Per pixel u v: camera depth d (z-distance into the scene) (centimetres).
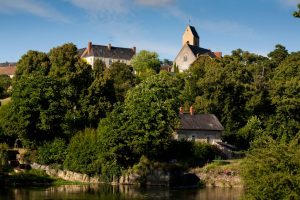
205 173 7662
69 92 8731
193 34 18062
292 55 11238
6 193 5956
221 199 6009
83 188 6719
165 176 7394
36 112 7825
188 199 5975
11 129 7850
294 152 3472
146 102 7631
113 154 7394
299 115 9156
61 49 9944
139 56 15625
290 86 9338
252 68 13050
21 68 10181
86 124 8731
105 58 17725
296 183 3312
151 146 7531
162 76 9125
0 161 7150
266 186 3375
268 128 9306
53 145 7619
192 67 11931
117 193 6334
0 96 12012
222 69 10444
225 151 8781
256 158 3550
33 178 7119
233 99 10212
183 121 9212
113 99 9569
